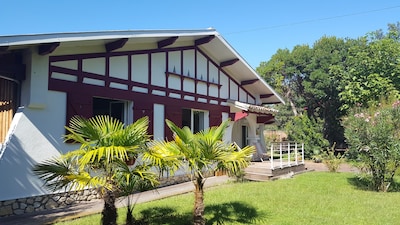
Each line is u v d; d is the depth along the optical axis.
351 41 24.48
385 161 9.71
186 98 12.11
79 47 8.41
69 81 8.14
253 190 9.56
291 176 12.70
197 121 13.06
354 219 6.77
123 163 5.06
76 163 5.17
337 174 13.35
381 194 9.43
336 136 24.11
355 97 19.03
